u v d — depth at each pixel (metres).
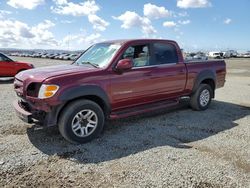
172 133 5.39
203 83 7.32
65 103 4.64
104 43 5.96
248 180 3.59
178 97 6.62
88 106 4.75
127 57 5.44
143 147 4.63
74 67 5.21
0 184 3.42
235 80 15.70
